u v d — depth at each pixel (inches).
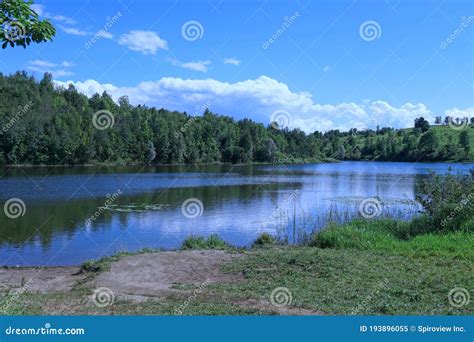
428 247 514.3
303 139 3612.2
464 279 389.7
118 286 410.0
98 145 2888.8
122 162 2972.4
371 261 461.1
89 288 405.7
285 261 470.3
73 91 3700.8
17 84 3440.0
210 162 3265.3
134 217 986.1
